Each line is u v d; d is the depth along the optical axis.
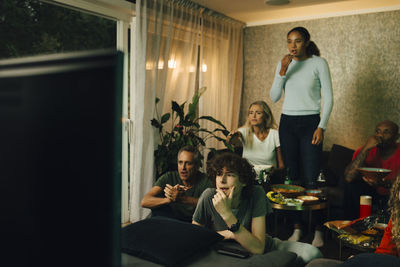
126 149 3.52
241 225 1.61
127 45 3.53
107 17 3.33
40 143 0.26
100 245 0.24
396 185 1.45
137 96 3.33
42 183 0.26
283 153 3.48
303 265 1.74
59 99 0.25
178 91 3.85
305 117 3.32
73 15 3.06
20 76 0.26
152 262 1.46
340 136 4.31
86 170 0.25
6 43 2.60
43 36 2.85
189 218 2.50
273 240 1.90
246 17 4.57
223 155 1.69
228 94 4.63
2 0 2.56
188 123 3.52
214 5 4.01
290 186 3.03
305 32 3.23
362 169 2.84
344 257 2.72
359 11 4.10
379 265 1.08
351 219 3.11
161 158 3.42
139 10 3.25
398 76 3.93
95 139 0.24
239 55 4.80
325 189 2.97
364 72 4.12
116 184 0.24
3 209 0.28
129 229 1.65
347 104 4.24
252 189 1.72
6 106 0.27
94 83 0.24
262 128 3.60
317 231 3.07
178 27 3.75
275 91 3.49
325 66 3.24
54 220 0.26
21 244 0.28
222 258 1.52
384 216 2.24
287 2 3.80
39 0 2.79
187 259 1.50
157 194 2.55
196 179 2.55
